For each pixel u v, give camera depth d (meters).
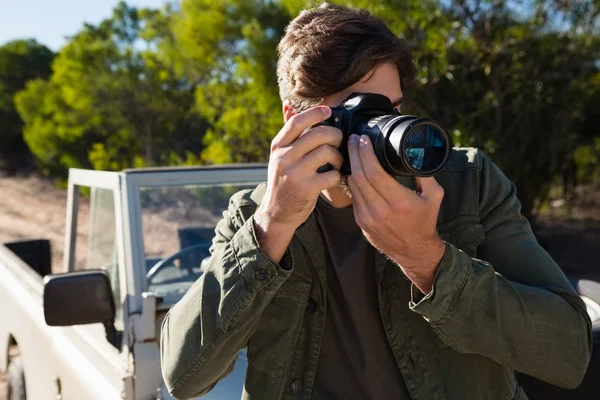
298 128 1.08
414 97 7.08
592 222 9.90
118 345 2.14
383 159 1.01
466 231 1.28
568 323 1.19
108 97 14.56
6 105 25.20
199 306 1.21
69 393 2.47
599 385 2.08
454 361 1.26
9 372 3.54
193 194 2.49
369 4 6.69
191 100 14.40
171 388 1.24
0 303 3.82
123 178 2.43
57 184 19.20
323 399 1.28
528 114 7.23
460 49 6.99
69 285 2.05
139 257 2.23
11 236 13.23
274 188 1.10
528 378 2.12
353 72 1.22
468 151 1.38
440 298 1.11
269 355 1.29
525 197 7.87
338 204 1.30
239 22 8.70
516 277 1.26
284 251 1.17
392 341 1.27
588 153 10.35
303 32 1.27
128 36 20.02
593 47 7.14
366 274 1.30
